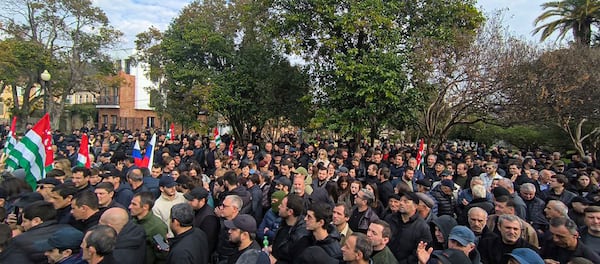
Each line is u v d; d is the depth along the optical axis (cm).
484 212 509
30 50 2905
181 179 681
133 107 4819
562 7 2625
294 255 461
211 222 542
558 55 1678
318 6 1670
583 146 2419
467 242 427
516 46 1703
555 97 1623
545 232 566
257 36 2280
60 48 3186
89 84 3400
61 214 520
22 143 796
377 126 1795
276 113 2202
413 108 1717
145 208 490
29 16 3059
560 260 459
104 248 369
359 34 1723
